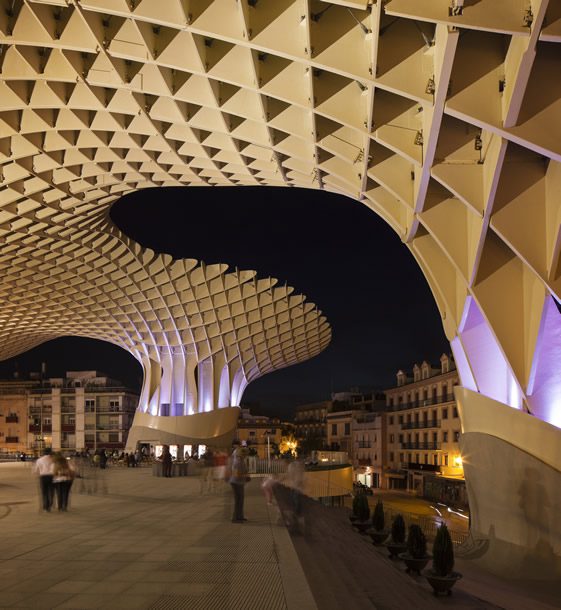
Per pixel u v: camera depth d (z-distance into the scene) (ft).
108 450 260.42
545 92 35.81
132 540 34.40
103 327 179.11
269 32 41.34
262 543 33.37
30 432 271.28
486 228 45.57
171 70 53.16
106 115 64.03
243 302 171.12
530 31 30.71
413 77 39.81
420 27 39.63
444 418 187.01
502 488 49.88
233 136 59.31
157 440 179.83
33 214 94.94
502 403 50.67
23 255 117.19
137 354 187.83
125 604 21.36
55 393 272.10
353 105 47.52
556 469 46.24
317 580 26.71
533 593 41.50
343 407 280.10
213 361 181.78
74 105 59.36
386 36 40.34
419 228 58.54
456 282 57.31
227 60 47.34
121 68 52.19
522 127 35.99
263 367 205.16
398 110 46.88
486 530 52.01
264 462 117.39
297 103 47.67
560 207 41.14
